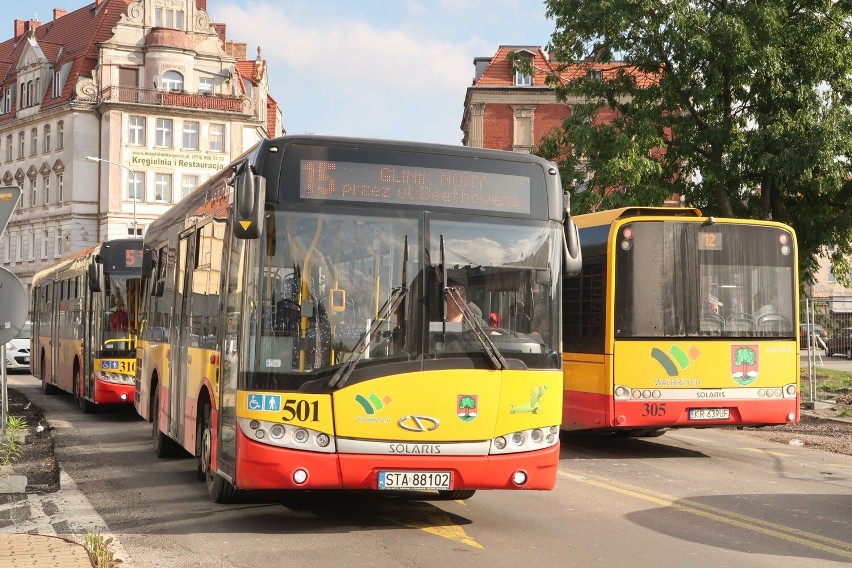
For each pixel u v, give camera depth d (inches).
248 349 333.1
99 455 561.3
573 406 585.6
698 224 565.6
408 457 333.1
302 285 334.6
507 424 343.3
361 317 335.6
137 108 2891.2
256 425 329.1
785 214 1304.1
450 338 340.2
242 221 328.5
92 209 2972.4
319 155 343.0
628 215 573.6
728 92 1238.9
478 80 2957.7
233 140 2984.7
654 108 1235.9
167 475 483.2
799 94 1176.8
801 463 554.6
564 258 363.9
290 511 386.9
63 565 278.2
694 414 558.6
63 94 3058.6
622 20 1174.3
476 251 349.1
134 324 776.9
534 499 422.0
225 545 327.0
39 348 1149.7
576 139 1219.2
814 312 949.8
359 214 342.3
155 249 598.2
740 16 1174.3
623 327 554.9
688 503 415.8
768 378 568.7
